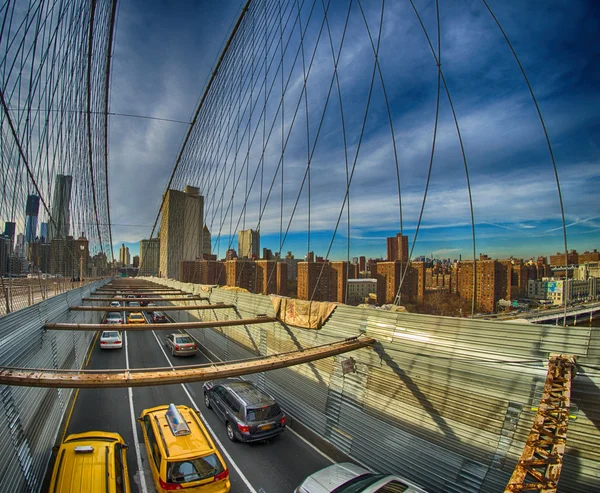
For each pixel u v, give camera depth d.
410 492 5.57
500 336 6.52
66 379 6.01
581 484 5.20
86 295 22.20
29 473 6.57
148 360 17.41
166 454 6.48
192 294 27.44
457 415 6.72
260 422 8.86
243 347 16.05
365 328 9.17
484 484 5.97
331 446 8.94
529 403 5.86
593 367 5.39
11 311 8.30
